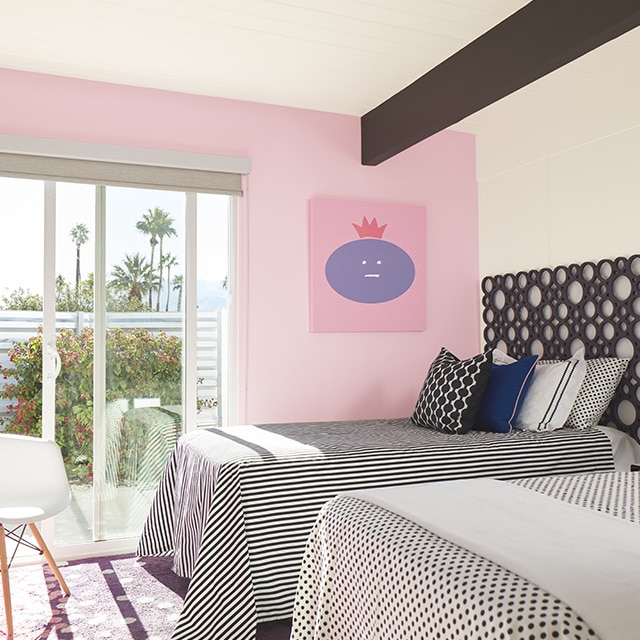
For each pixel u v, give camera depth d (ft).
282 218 13.65
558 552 4.69
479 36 10.48
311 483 9.18
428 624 4.62
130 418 12.63
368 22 10.02
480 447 10.33
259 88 12.73
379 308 14.29
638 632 3.72
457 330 15.12
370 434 11.28
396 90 12.80
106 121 12.34
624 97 11.64
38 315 12.17
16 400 12.05
